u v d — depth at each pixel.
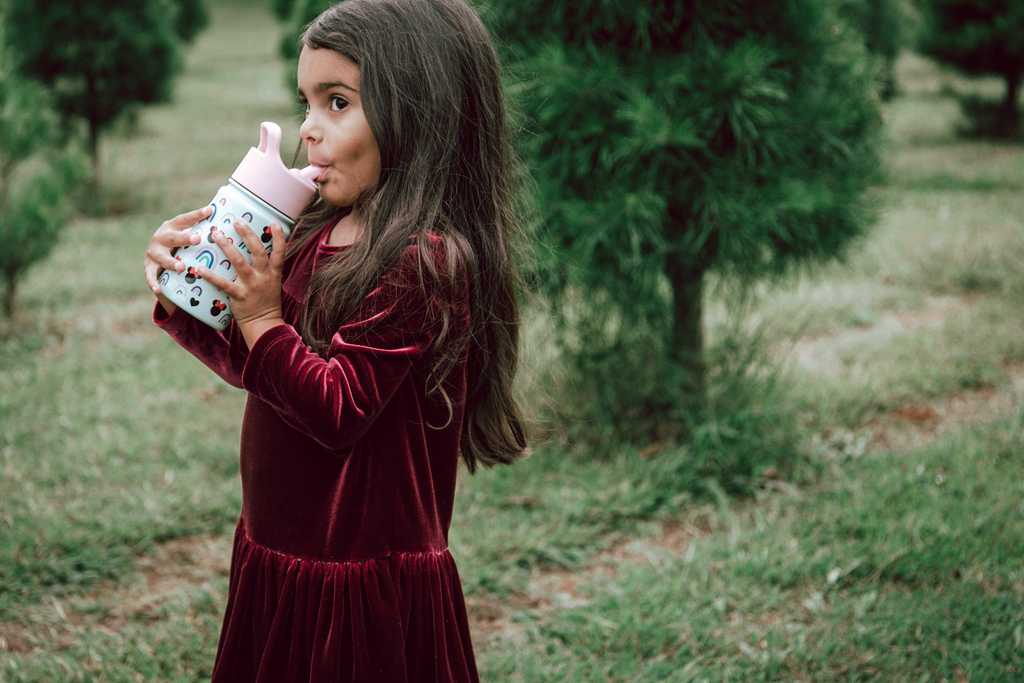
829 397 4.84
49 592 3.27
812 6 3.90
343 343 1.42
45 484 3.98
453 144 1.53
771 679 2.73
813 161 4.03
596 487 3.89
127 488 3.97
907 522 3.50
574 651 2.91
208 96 20.67
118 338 5.99
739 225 3.77
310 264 1.60
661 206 3.75
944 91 17.98
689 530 3.71
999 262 7.24
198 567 3.48
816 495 3.87
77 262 7.73
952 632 2.88
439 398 1.58
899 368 5.22
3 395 4.89
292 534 1.54
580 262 3.79
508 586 3.28
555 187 3.79
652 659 2.83
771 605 3.10
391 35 1.48
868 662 2.76
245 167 1.46
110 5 9.98
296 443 1.54
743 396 4.40
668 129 3.62
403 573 1.54
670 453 4.14
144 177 11.50
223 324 1.49
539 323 4.92
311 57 1.50
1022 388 5.00
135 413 4.73
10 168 6.19
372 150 1.49
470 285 1.53
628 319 4.10
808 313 6.28
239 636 1.61
